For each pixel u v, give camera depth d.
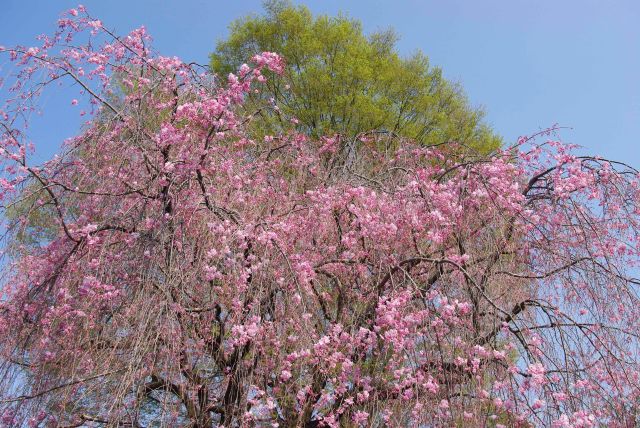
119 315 3.79
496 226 4.50
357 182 5.34
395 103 11.94
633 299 4.07
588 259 4.21
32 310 3.89
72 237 3.96
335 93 11.23
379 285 4.39
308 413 4.20
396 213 4.73
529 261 4.74
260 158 5.51
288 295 4.09
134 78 4.69
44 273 3.96
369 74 11.22
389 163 5.86
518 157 5.38
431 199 4.75
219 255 4.05
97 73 4.60
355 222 4.72
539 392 3.58
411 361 3.77
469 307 4.00
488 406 3.57
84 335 3.86
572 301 4.29
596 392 3.62
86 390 3.52
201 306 4.23
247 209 4.80
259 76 4.14
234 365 4.10
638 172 4.93
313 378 4.11
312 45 11.41
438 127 11.66
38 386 3.75
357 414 3.87
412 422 3.65
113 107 4.39
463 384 3.70
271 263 4.14
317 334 4.28
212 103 3.96
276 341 4.01
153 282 3.69
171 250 3.76
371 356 4.21
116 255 3.89
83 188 4.25
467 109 12.05
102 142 4.32
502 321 3.98
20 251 4.24
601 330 3.89
